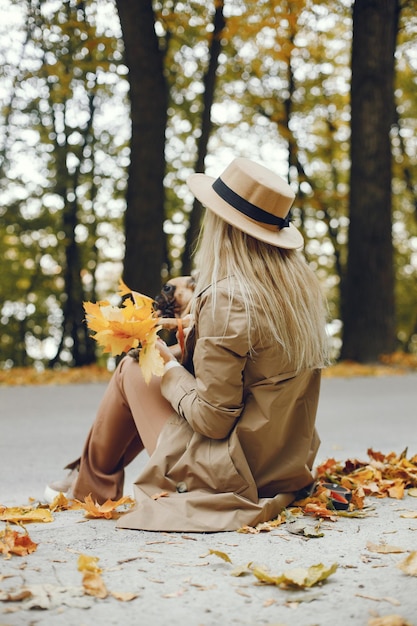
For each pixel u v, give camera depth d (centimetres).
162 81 1304
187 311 332
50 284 2462
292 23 1304
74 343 2284
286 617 191
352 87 1441
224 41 1469
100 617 189
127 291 288
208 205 284
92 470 326
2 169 1873
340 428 641
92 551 246
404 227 2636
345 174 2386
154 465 283
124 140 2039
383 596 204
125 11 1273
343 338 1469
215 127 2036
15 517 296
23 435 606
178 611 194
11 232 2202
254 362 273
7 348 2572
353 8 1430
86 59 1423
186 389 281
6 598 199
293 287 279
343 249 2472
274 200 278
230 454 276
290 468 288
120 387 312
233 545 252
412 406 805
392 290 1444
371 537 266
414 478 372
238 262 279
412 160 2186
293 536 265
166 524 269
